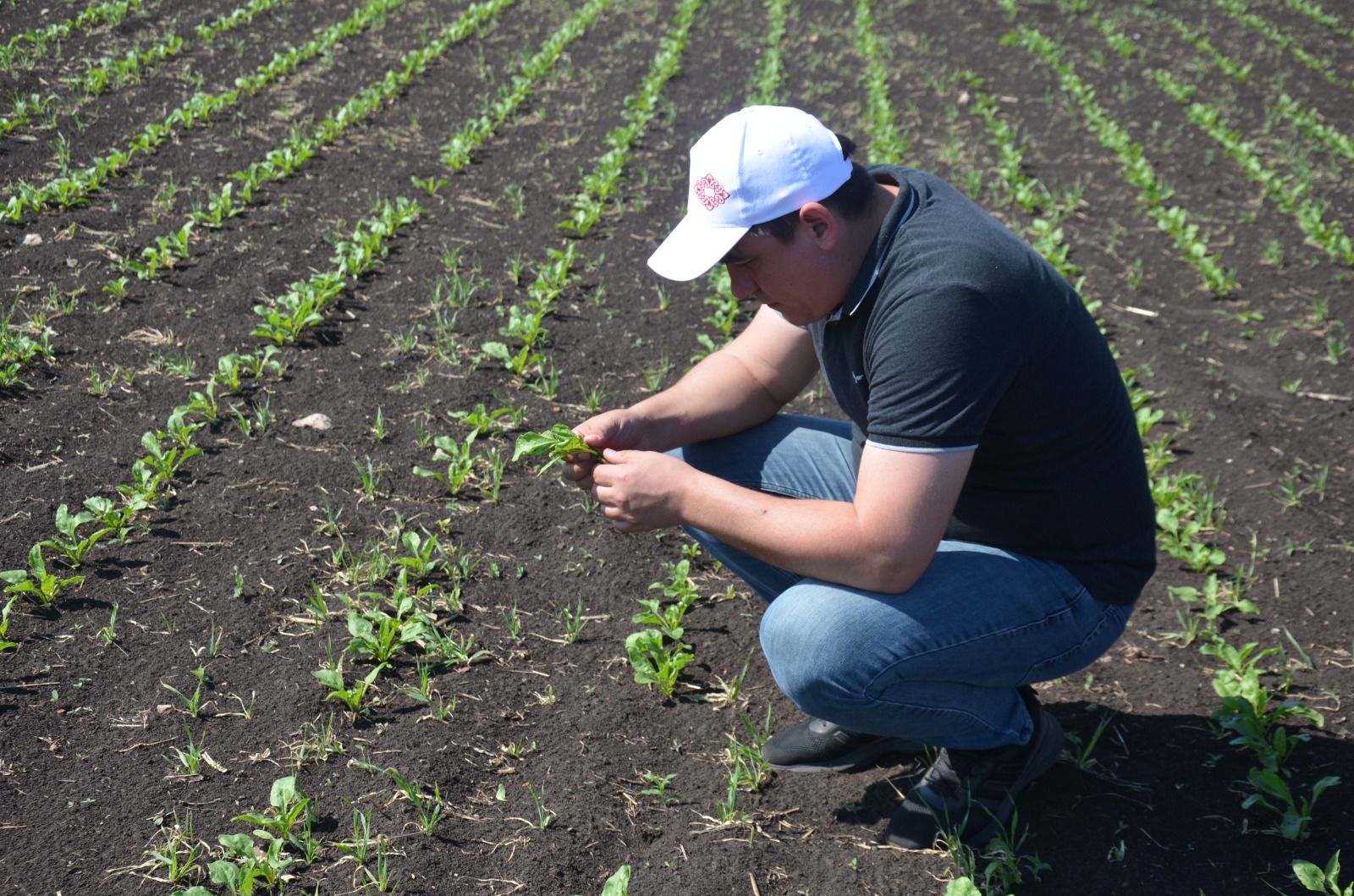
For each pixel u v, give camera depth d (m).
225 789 2.81
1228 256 7.01
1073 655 2.68
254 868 2.52
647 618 3.47
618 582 3.76
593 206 6.58
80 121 7.14
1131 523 2.65
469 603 3.58
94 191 6.21
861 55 11.02
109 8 9.40
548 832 2.78
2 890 2.48
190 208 6.16
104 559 3.57
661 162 7.75
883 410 2.35
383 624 3.26
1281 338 5.97
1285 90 11.16
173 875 2.55
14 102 7.26
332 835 2.71
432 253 6.05
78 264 5.43
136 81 7.99
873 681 2.52
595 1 11.83
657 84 9.15
